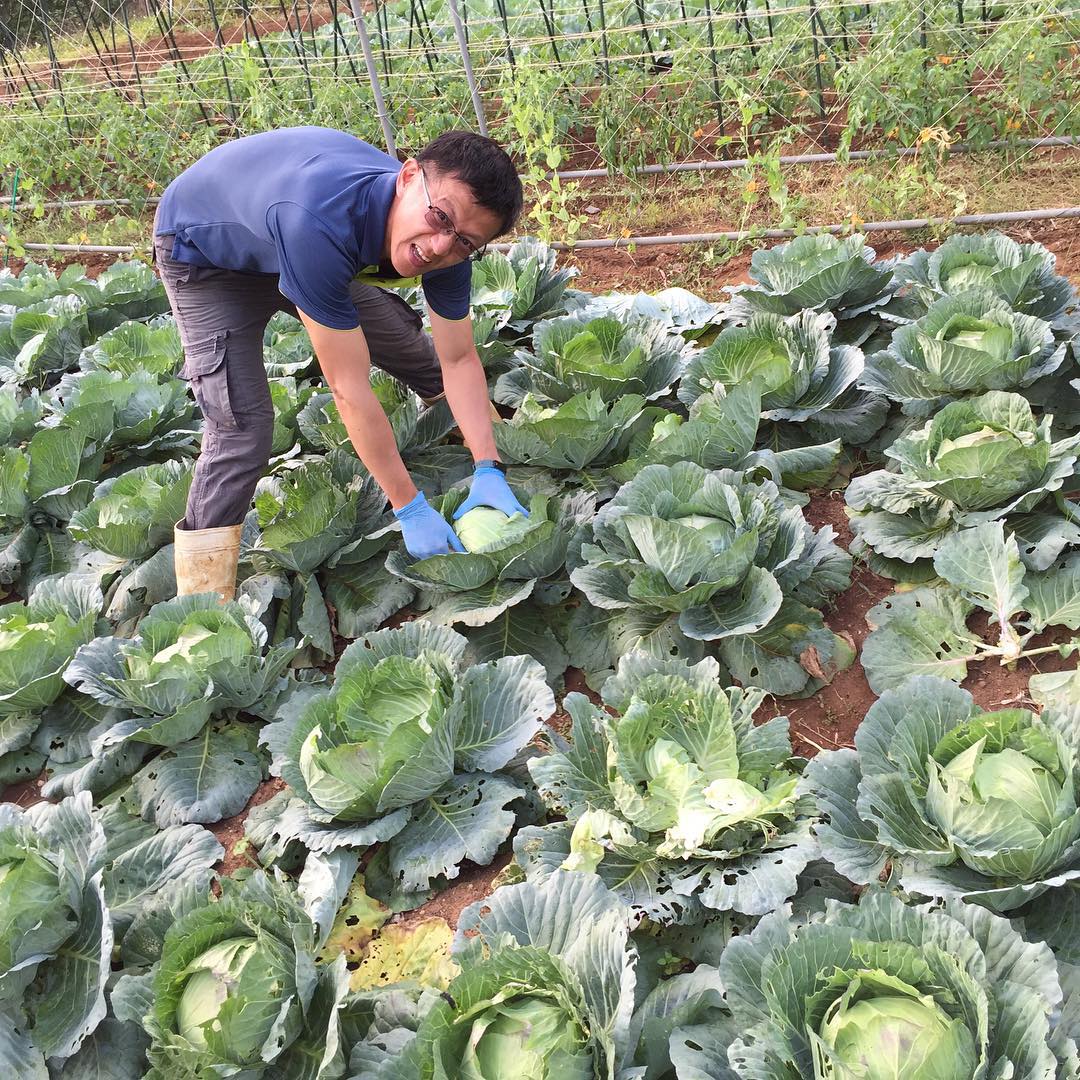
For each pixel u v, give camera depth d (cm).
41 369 672
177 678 365
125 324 643
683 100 839
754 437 430
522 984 242
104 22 1692
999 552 357
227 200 361
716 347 474
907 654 367
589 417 452
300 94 1053
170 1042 259
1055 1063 209
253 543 455
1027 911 269
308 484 459
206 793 366
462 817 328
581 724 315
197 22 1535
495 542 391
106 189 1051
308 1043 270
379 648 362
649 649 379
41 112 1198
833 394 459
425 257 331
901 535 399
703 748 299
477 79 992
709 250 701
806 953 230
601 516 395
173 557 466
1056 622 359
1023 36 706
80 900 303
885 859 276
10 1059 279
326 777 318
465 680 351
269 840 338
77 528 458
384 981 308
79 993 288
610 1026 231
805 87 858
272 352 578
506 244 795
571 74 915
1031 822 253
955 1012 222
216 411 405
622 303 589
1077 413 447
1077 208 639
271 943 268
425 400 499
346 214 328
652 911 278
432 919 319
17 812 330
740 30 902
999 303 457
